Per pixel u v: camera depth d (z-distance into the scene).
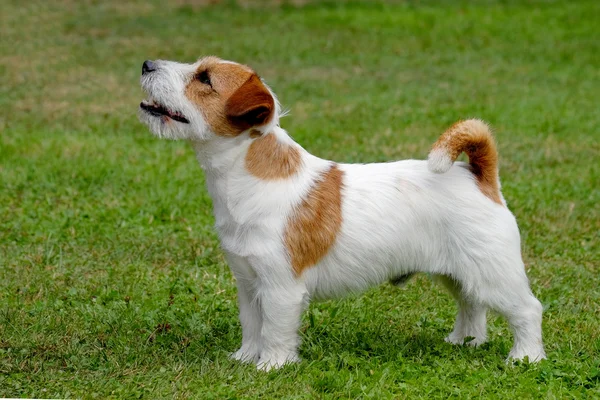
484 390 6.96
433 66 23.09
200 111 7.10
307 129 16.67
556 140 16.36
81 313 8.61
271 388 6.94
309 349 7.84
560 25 27.77
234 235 7.21
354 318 8.73
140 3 30.30
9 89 19.38
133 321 8.45
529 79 21.72
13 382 7.04
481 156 7.42
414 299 9.28
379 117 17.81
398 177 7.45
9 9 28.17
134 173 13.65
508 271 7.30
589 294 9.46
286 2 31.20
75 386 7.00
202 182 13.30
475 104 18.95
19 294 9.18
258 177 7.11
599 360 7.46
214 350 7.85
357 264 7.32
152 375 7.18
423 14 29.17
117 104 18.45
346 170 7.50
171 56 23.05
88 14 28.19
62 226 11.33
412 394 6.91
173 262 10.33
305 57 23.56
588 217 12.15
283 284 7.14
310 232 7.15
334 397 6.82
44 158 14.30
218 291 9.44
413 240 7.34
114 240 10.92
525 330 7.46
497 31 27.03
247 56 23.38
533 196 12.92
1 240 10.85
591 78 21.91
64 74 20.92
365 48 24.86
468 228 7.27
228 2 30.89
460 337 8.23
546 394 6.85
